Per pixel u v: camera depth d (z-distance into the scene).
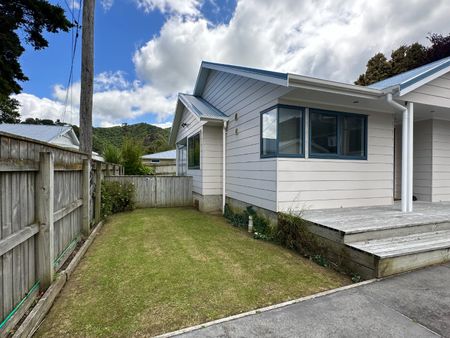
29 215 2.24
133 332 1.98
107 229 5.51
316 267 3.37
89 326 2.06
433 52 11.29
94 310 2.31
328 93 4.41
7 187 1.86
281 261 3.58
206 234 5.12
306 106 5.04
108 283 2.86
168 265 3.41
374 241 3.39
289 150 4.95
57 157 2.99
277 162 4.84
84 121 5.61
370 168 5.64
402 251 2.97
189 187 9.26
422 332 1.88
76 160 4.02
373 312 2.15
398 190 6.95
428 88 4.98
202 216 7.15
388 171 5.83
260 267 3.34
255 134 5.77
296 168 4.98
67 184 3.58
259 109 5.58
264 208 5.34
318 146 5.16
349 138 5.45
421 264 3.06
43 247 2.41
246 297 2.52
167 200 9.01
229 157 7.44
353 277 2.97
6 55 8.59
